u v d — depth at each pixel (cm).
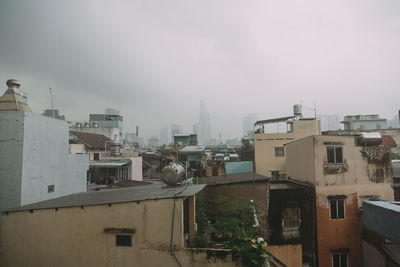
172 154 3675
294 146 1532
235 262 604
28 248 648
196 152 3183
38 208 655
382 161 1293
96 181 2303
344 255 1214
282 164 2445
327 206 1224
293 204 1205
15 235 652
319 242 1194
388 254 976
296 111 2561
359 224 1228
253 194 1189
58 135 1165
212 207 1138
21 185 888
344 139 1285
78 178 1364
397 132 2967
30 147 947
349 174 1266
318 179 1238
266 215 1180
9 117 915
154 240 627
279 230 1180
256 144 2541
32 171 958
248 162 2577
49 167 1084
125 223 636
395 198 1387
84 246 640
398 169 1575
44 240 647
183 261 617
